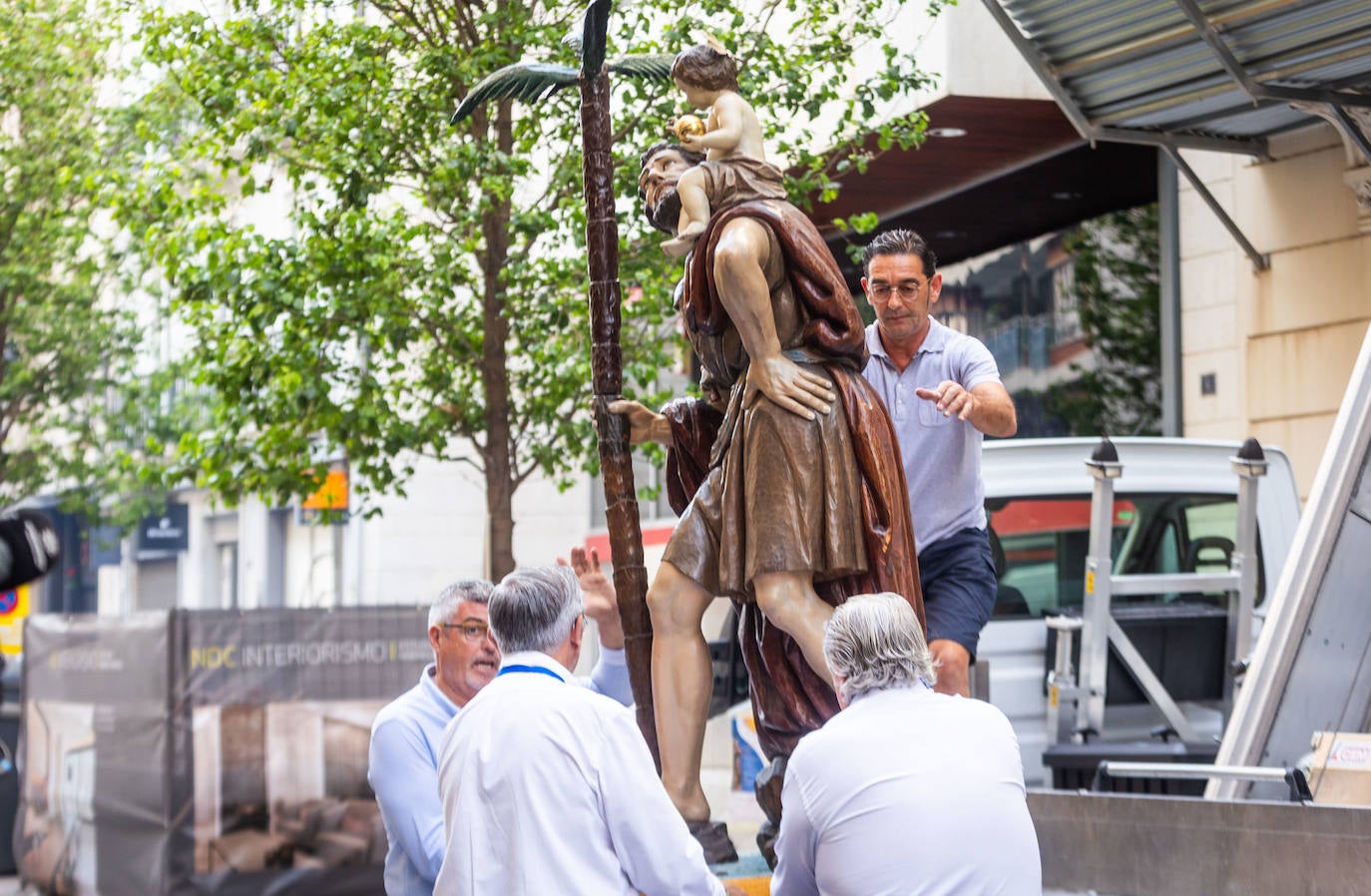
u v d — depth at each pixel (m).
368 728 11.45
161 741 11.08
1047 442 9.30
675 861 3.85
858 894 3.66
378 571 25.45
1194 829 4.82
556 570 4.14
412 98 11.85
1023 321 17.30
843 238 18.09
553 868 3.79
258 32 12.02
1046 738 8.84
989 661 8.88
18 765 13.66
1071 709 8.50
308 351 11.89
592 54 4.26
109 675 11.72
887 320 4.99
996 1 10.92
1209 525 9.59
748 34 11.90
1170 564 9.45
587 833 3.82
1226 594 9.25
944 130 14.85
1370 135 11.15
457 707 5.17
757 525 4.02
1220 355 13.91
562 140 12.09
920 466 5.01
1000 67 13.95
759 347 4.01
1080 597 9.11
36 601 36.19
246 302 11.81
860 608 3.83
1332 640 6.61
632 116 11.83
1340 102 10.78
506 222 12.20
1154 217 15.50
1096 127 12.10
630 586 4.31
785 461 4.01
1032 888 3.70
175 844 11.02
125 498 26.22
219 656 11.17
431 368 12.69
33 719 13.18
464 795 3.90
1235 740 6.67
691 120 4.12
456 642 5.14
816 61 12.04
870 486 4.04
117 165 19.39
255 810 11.20
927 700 3.80
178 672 11.07
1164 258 14.55
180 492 33.62
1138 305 15.68
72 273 23.45
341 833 11.31
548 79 4.54
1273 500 9.81
